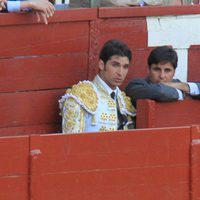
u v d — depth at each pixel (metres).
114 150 14.51
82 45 16.16
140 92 15.80
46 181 14.05
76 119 15.28
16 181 13.83
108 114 15.57
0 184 13.73
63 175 14.17
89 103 15.37
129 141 14.62
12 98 15.65
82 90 15.44
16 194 13.87
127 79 16.75
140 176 14.77
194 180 15.15
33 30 15.60
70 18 15.89
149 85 15.75
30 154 13.84
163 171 14.94
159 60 16.05
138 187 14.78
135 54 16.77
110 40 15.92
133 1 16.86
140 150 14.71
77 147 14.22
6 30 15.37
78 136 14.21
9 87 15.59
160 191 14.96
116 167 14.57
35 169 13.90
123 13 16.42
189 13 17.06
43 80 15.89
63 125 15.42
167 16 16.89
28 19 15.46
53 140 14.02
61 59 16.02
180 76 17.25
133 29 16.62
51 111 16.06
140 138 14.69
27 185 13.91
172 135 14.92
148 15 16.69
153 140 14.80
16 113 15.72
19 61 15.60
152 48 16.88
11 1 15.27
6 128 15.69
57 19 15.76
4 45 15.41
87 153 14.32
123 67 15.58
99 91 15.64
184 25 17.08
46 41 15.78
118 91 15.94
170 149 14.94
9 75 15.55
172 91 15.77
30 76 15.75
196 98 16.19
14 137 13.74
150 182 14.87
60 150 14.09
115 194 14.62
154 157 14.84
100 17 16.20
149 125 15.50
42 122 16.02
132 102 16.08
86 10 16.03
